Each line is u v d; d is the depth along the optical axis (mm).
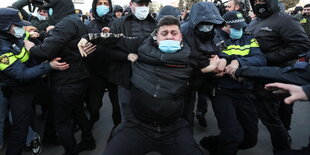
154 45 1873
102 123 3812
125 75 2139
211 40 2141
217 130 3547
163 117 1820
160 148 1913
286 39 2328
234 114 2346
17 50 2260
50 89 2584
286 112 3055
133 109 1910
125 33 2363
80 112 2834
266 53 2496
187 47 1907
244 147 2600
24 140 2381
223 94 2398
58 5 2348
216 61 1992
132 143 1833
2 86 2311
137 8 2336
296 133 3334
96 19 3092
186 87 1893
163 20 1809
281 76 1596
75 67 2379
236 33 2307
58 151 2961
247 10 4129
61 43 2170
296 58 2342
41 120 3957
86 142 2918
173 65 1802
